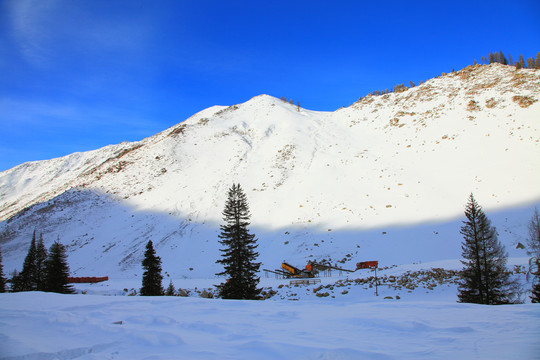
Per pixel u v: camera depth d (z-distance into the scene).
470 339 8.38
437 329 9.69
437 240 46.34
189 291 32.84
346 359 7.00
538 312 11.52
